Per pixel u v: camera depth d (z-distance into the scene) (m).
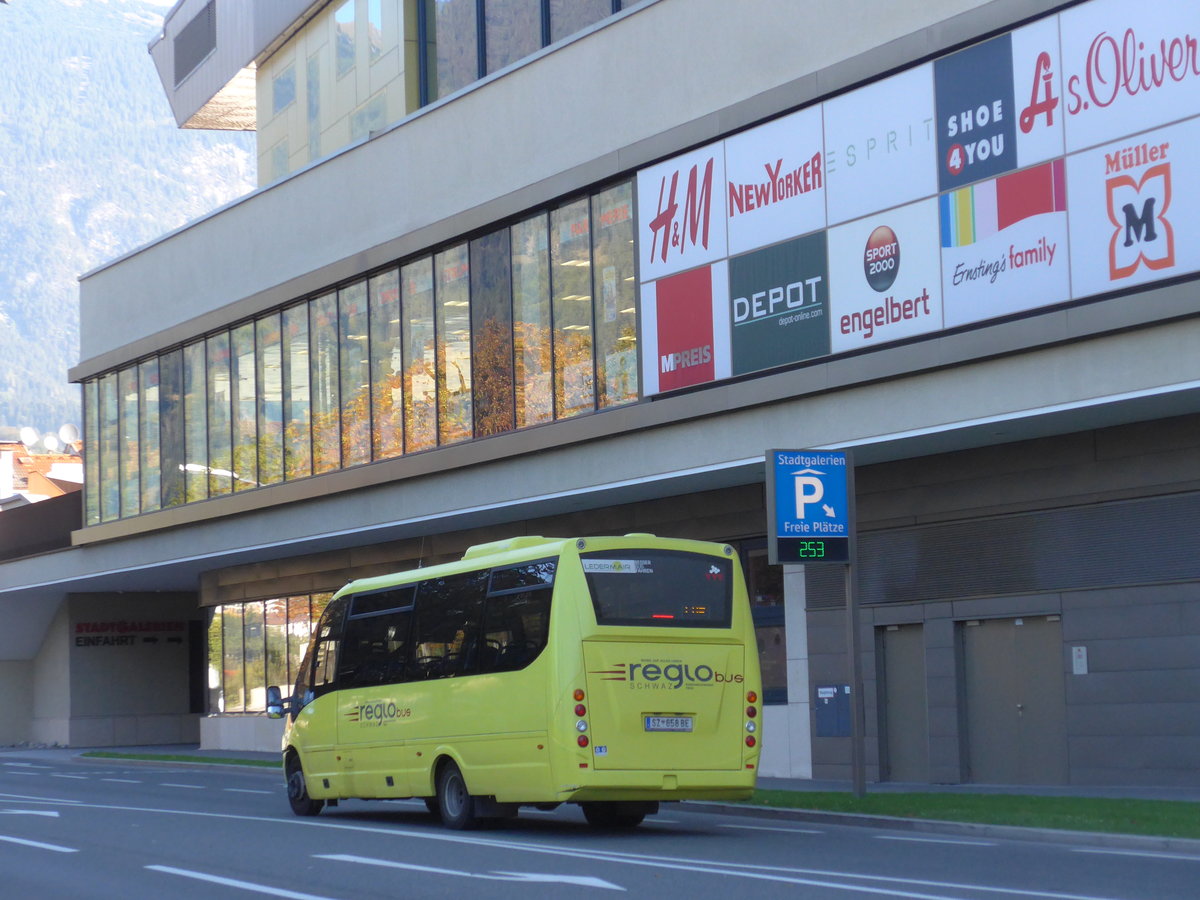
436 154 30.94
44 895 12.12
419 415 31.64
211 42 47.97
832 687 24.73
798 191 22.80
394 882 12.25
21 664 54.09
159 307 41.62
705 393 24.00
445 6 36.47
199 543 39.59
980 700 22.67
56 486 77.69
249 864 14.02
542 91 28.11
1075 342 18.98
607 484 26.20
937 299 20.61
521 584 17.09
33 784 30.39
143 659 52.75
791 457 20.06
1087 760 20.84
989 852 14.23
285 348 36.47
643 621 16.61
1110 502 20.77
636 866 13.05
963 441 21.70
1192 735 19.66
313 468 35.31
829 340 22.16
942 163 20.69
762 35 23.56
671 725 16.52
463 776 17.48
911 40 21.08
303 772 20.61
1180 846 14.18
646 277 25.55
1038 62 19.52
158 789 28.23
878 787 22.66
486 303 29.69
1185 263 17.72
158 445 41.97
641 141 25.66
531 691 16.56
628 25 26.17
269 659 40.97
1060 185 19.16
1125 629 20.50
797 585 25.45
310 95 42.22
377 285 33.19
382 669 19.30
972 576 22.62
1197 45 17.75
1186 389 17.84
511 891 11.45
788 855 14.05
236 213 38.25
